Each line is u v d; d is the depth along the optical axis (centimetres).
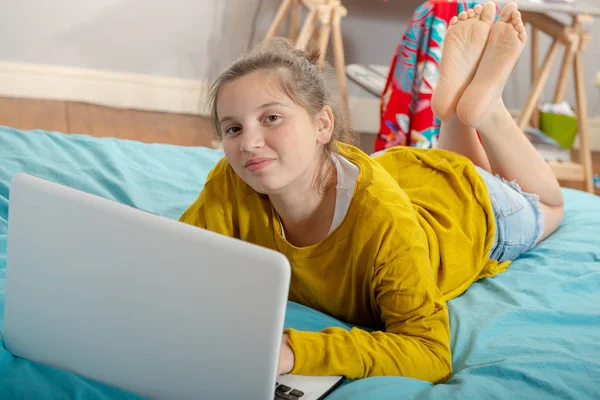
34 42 339
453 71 175
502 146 170
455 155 155
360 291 122
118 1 339
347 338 109
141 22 344
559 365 115
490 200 153
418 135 247
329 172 121
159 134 327
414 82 246
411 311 115
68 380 98
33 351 103
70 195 92
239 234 133
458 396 104
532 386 110
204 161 212
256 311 85
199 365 90
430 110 244
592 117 376
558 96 330
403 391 104
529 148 171
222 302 86
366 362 107
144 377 95
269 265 82
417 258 114
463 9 239
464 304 140
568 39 290
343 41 352
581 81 297
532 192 171
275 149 109
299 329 120
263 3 347
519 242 160
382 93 260
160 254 88
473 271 145
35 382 98
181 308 89
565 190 212
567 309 138
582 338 127
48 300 98
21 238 98
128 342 94
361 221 116
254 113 108
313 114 114
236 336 87
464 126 179
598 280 150
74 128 319
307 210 121
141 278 90
